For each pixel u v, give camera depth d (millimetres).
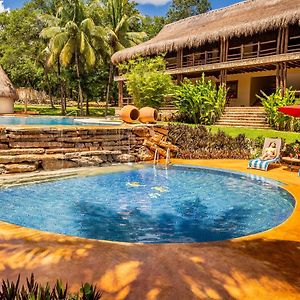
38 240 4809
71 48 31953
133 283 3617
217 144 14953
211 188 9250
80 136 11938
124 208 7340
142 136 13656
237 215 6988
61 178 9914
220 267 4078
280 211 7242
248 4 27703
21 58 39344
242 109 20969
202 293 3457
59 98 48344
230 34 21734
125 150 13094
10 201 7680
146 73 22484
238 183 9852
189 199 8148
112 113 38125
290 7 22125
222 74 23688
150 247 4668
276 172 11195
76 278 3699
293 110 10953
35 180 9523
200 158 14070
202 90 20516
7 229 5273
